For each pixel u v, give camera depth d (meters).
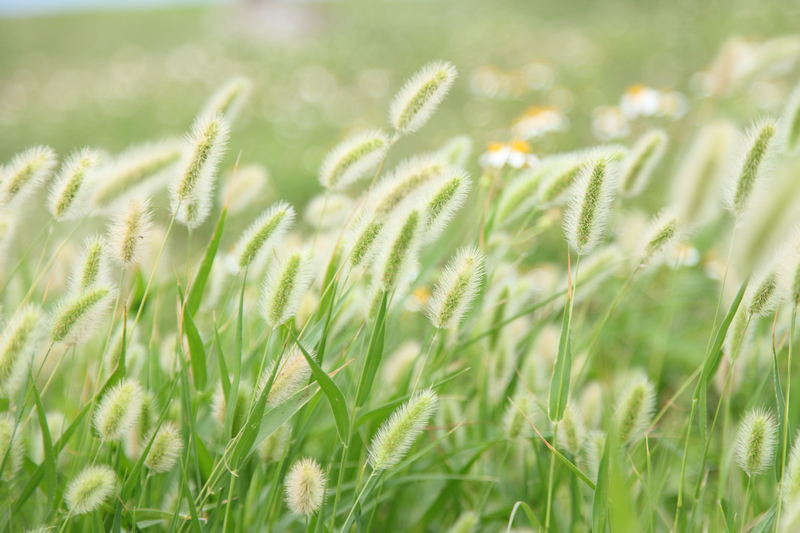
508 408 0.70
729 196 0.62
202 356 0.66
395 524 0.74
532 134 1.20
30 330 0.62
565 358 0.63
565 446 0.67
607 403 0.76
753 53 0.99
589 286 0.76
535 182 0.73
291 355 0.64
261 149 2.13
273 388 0.64
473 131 1.95
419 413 0.63
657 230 0.68
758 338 0.72
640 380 0.66
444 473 0.74
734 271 0.60
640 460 0.71
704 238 0.99
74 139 2.39
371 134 0.69
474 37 3.68
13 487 0.67
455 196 0.65
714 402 0.84
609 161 0.64
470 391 0.77
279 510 0.69
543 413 0.74
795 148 0.67
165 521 0.67
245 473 0.67
